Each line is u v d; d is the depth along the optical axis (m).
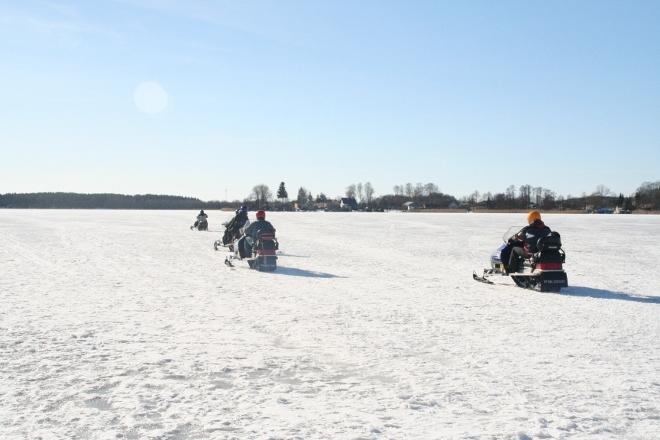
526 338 7.60
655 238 28.33
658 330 8.16
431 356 6.69
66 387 5.53
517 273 12.35
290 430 4.54
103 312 9.15
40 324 8.22
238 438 4.38
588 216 72.50
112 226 38.38
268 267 14.93
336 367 6.23
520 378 5.90
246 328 8.07
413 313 9.26
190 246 22.31
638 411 5.02
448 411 4.97
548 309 9.75
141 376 5.88
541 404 5.16
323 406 5.07
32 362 6.33
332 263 16.97
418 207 137.88
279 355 6.69
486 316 9.09
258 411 4.95
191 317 8.81
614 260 18.09
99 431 4.51
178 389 5.49
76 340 7.31
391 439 4.39
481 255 19.52
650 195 122.00
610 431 4.59
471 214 83.44
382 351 6.88
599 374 6.06
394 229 36.97
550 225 43.56
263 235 15.02
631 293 11.60
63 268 15.03
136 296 10.73
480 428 4.61
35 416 4.80
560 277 11.62
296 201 150.50
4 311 9.14
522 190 138.50
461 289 11.95
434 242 25.47
